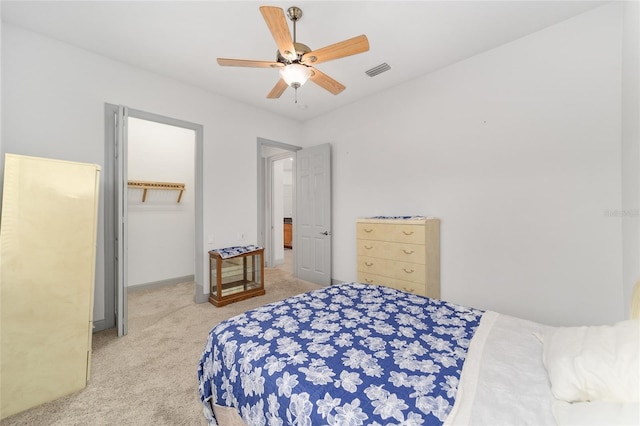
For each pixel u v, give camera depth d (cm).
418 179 321
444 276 300
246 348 124
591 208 216
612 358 78
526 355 112
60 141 248
